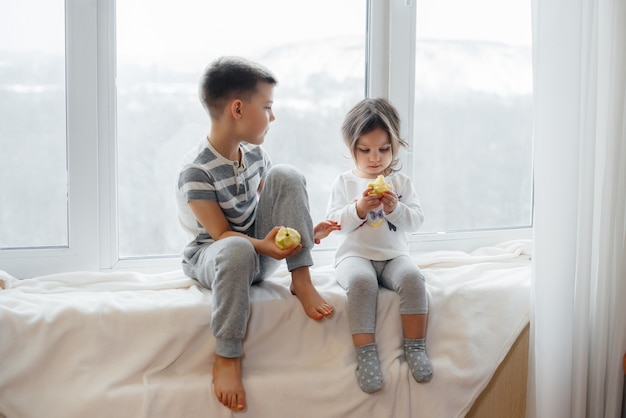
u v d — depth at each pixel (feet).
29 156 5.04
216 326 4.21
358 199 5.06
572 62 4.58
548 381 4.80
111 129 5.12
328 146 5.69
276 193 4.64
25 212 5.08
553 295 4.75
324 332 4.62
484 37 5.90
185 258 4.88
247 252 4.29
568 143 4.64
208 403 4.24
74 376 4.13
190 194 4.60
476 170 6.06
